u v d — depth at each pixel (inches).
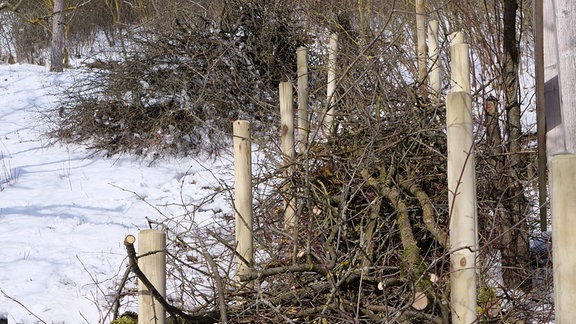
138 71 610.9
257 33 658.8
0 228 411.2
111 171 546.0
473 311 187.9
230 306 229.0
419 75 441.1
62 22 1082.1
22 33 1337.4
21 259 358.9
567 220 142.9
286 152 331.9
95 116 612.7
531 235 323.3
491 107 317.1
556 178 143.9
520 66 625.0
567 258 143.1
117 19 1362.0
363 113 348.5
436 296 206.8
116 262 353.7
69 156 595.5
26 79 971.9
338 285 225.0
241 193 257.3
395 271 265.7
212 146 589.3
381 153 323.6
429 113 351.9
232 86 609.0
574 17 220.8
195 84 611.8
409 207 288.2
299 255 257.9
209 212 430.0
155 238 187.9
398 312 215.2
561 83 222.4
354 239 285.9
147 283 183.0
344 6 705.6
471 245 186.9
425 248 293.6
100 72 640.4
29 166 563.8
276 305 230.7
